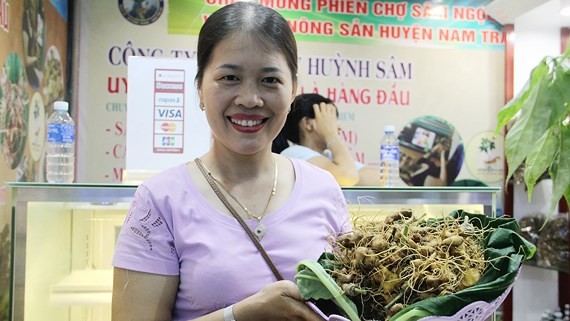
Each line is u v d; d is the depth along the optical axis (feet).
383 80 11.12
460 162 11.28
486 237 3.07
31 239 4.24
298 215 3.66
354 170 10.01
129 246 3.40
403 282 2.73
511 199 10.68
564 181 2.75
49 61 8.85
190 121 5.30
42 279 4.43
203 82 3.54
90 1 10.29
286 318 2.96
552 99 2.71
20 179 7.25
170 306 3.44
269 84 3.42
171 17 10.52
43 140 8.51
